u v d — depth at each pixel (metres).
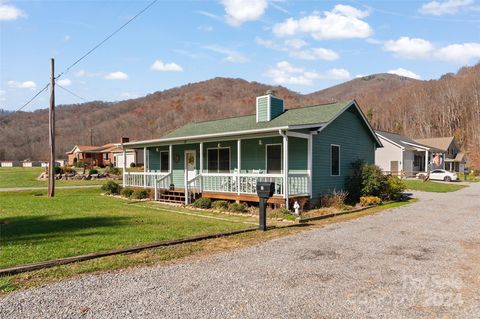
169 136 20.66
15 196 18.41
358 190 16.45
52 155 18.14
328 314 4.09
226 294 4.68
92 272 5.58
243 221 10.95
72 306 4.24
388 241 8.07
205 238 8.19
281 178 13.52
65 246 6.98
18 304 4.28
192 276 5.43
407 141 41.25
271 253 6.91
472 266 6.07
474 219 11.43
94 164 52.59
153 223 10.04
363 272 5.70
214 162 17.98
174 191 16.64
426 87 90.88
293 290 4.86
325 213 12.61
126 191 18.64
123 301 4.41
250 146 16.45
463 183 32.38
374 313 4.13
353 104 17.05
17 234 8.18
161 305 4.30
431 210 13.82
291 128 12.77
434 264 6.18
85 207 13.52
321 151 15.23
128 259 6.32
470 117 76.38
